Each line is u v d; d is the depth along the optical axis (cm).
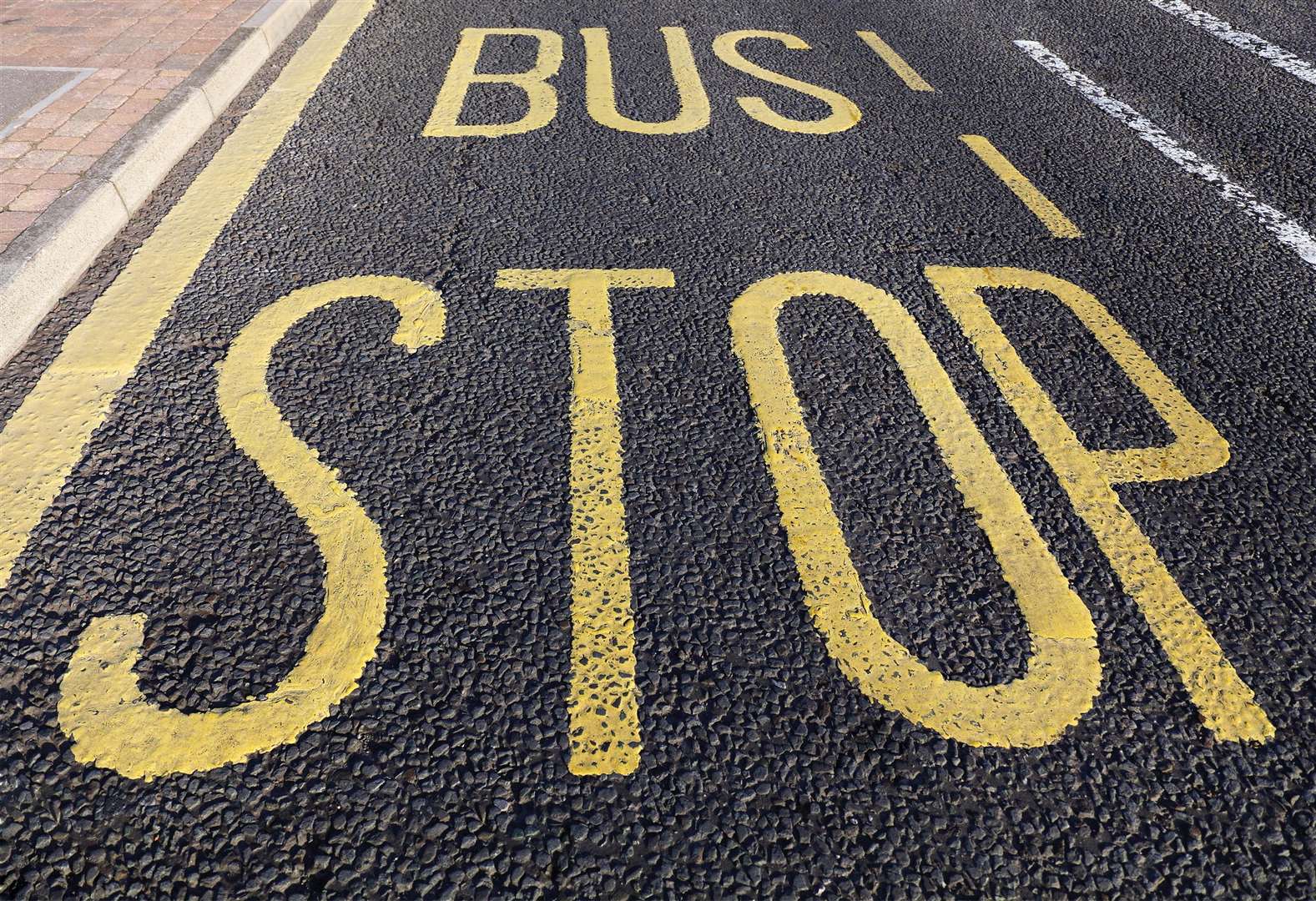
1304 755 196
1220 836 182
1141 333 311
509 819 178
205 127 413
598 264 332
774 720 196
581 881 170
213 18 493
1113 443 267
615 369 285
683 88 466
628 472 250
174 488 237
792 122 438
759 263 338
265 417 259
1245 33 567
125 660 198
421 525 232
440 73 473
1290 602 226
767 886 171
